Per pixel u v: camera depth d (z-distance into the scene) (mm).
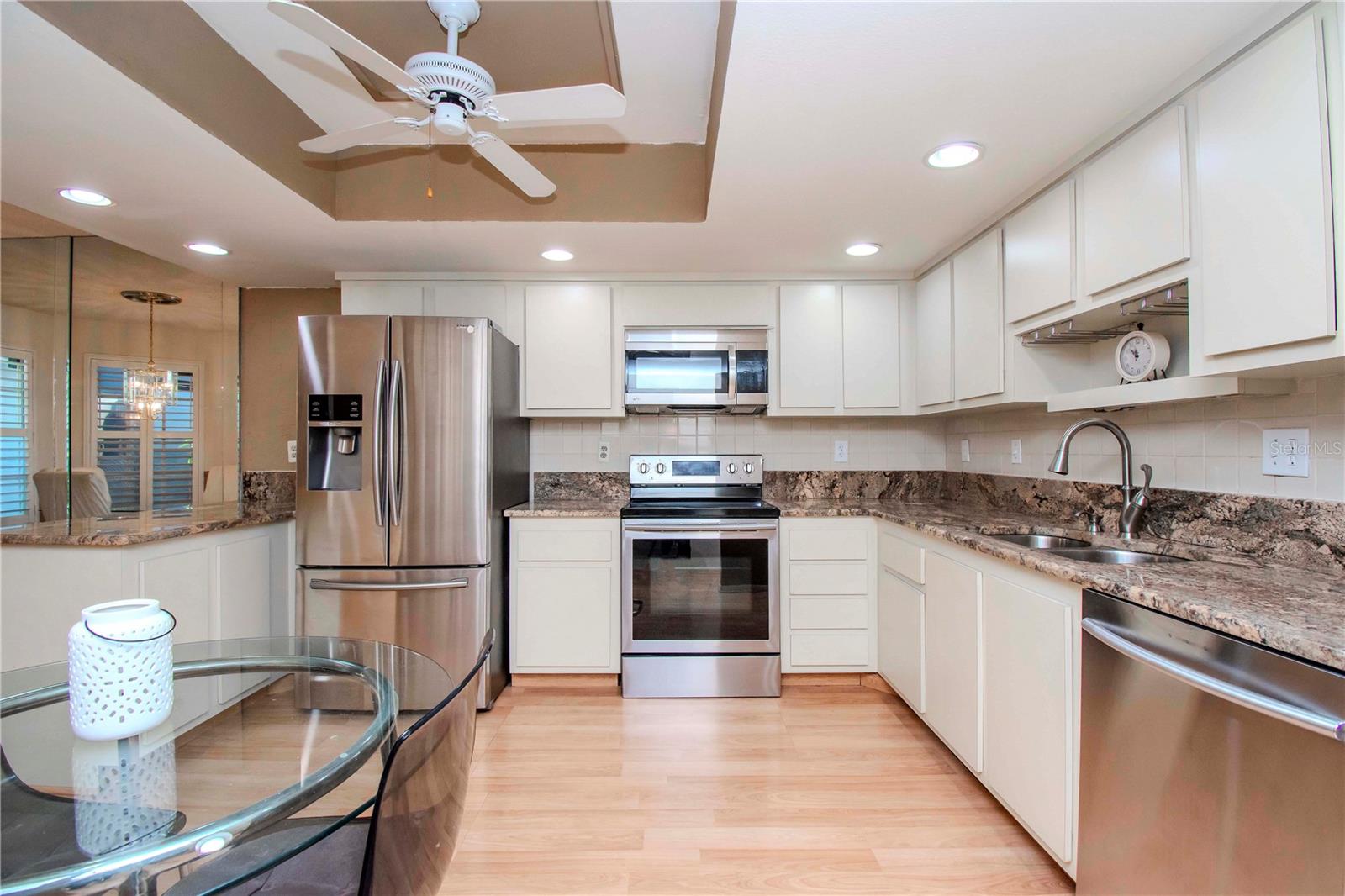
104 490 3047
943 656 1977
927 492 3193
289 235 2316
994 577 1654
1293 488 1349
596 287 2857
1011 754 1560
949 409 2516
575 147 2205
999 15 1133
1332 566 1263
